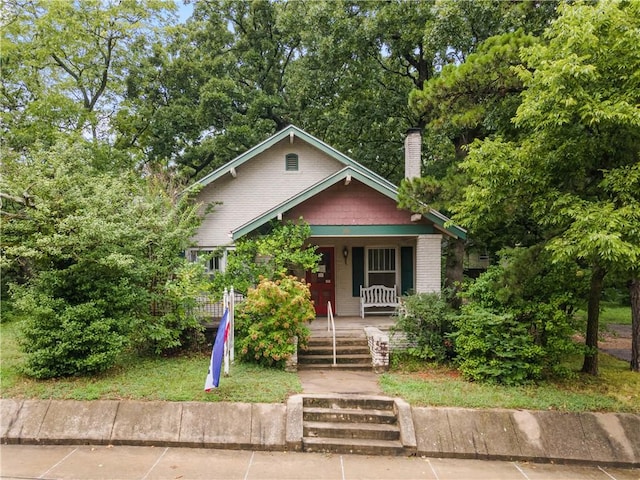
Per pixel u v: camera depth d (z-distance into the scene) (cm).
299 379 894
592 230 638
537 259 850
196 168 2489
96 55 2055
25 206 867
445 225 993
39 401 738
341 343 1099
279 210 1160
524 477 623
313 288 1475
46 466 615
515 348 866
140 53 2183
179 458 647
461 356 929
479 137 1446
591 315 918
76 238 812
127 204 1035
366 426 723
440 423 715
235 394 767
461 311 996
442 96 1016
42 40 1805
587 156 748
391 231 1216
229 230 1516
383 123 1975
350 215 1218
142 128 2259
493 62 948
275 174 1538
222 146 2144
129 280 918
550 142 747
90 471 603
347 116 1978
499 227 1179
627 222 623
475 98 1030
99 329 820
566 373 888
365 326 1248
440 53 1602
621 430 711
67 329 798
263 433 697
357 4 1772
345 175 1162
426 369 992
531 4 1150
